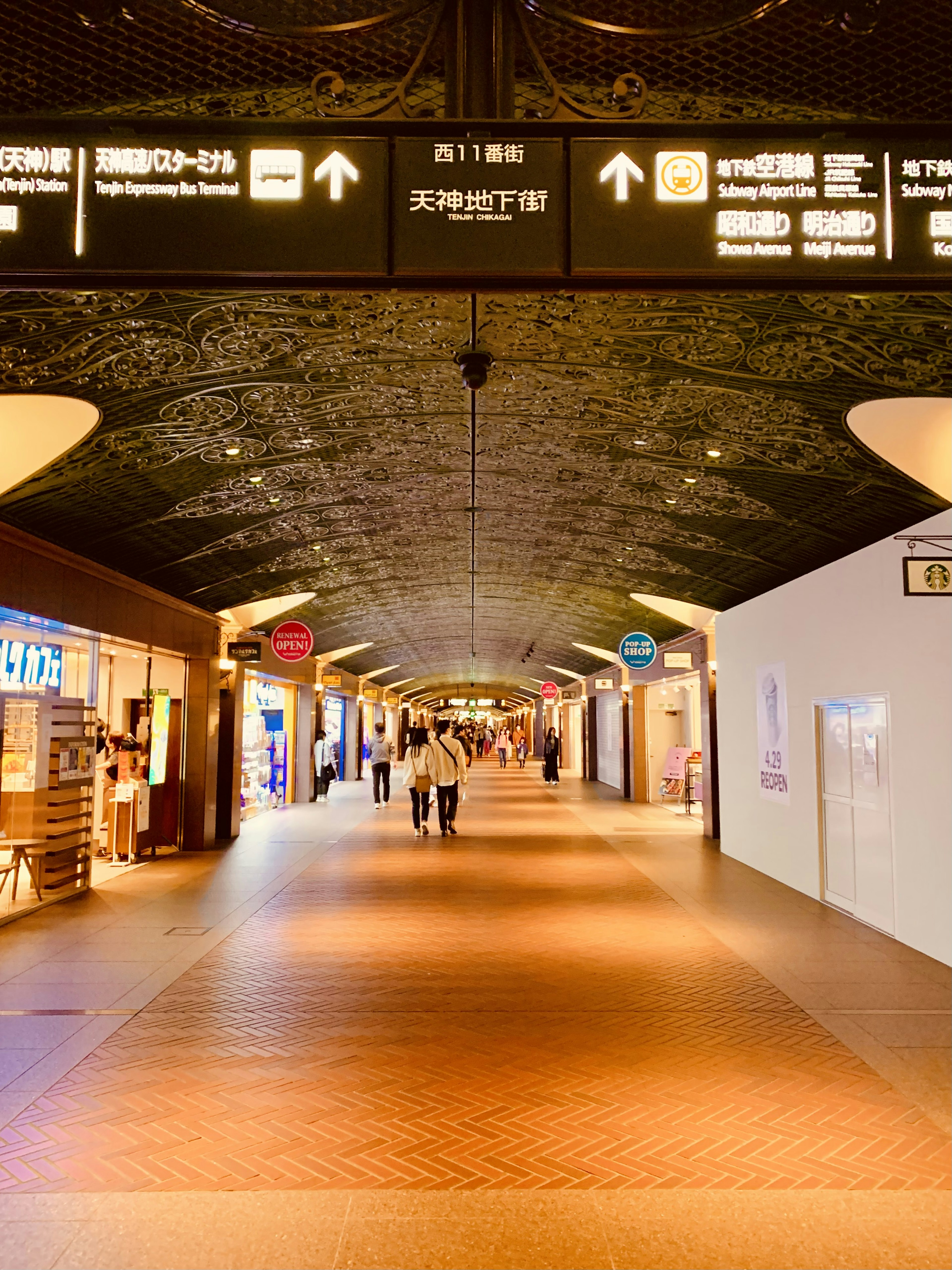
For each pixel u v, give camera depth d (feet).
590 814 64.28
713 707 50.16
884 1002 20.52
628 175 9.50
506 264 9.41
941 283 9.53
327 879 37.17
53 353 19.29
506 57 10.54
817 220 9.50
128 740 40.81
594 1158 13.16
